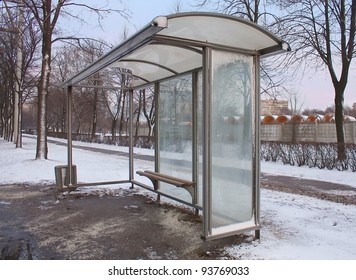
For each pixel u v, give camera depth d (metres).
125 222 5.35
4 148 20.86
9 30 14.67
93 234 4.77
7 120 33.69
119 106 32.06
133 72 6.71
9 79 25.17
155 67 6.14
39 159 12.91
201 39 4.19
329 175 10.30
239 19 3.70
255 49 4.38
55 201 6.89
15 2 12.14
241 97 4.38
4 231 4.92
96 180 9.38
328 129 20.17
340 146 11.42
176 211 6.00
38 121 13.18
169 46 4.82
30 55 20.31
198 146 5.61
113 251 4.11
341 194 7.52
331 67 13.05
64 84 7.44
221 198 4.22
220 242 4.35
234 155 4.32
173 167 6.46
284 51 4.20
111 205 6.52
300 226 5.05
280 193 7.62
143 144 25.17
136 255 3.98
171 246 4.27
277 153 13.93
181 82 6.19
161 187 6.87
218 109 4.22
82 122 48.06
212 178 4.18
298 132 21.75
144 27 3.46
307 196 7.29
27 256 3.96
